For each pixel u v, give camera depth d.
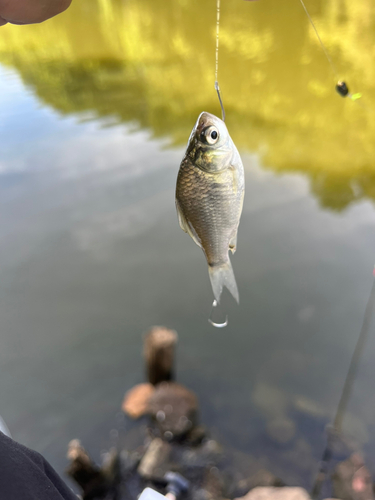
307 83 15.26
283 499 3.75
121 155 11.77
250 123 13.24
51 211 9.08
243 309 6.38
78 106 15.79
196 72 18.52
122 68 20.52
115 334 6.06
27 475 0.74
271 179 10.16
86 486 4.05
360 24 18.53
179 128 13.39
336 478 4.05
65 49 24.94
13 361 5.60
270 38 19.83
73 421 4.80
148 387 5.21
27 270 7.35
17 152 11.98
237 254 7.51
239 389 5.20
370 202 8.84
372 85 13.71
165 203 9.43
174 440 4.57
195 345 5.90
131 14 30.88
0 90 18.08
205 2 28.19
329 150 11.09
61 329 6.16
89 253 7.84
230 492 4.00
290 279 6.83
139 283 7.05
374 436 4.43
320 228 8.09
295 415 4.77
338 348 5.55
